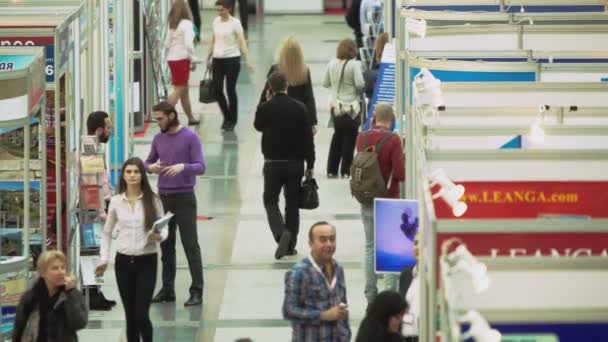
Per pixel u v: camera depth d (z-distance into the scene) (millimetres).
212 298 38438
